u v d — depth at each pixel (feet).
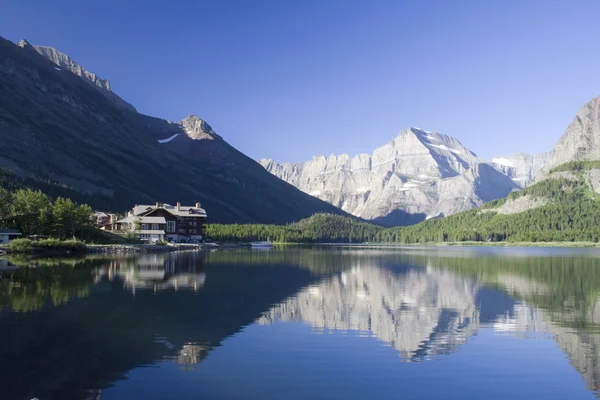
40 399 82.02
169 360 104.42
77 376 93.25
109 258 388.16
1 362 100.07
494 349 118.11
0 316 141.49
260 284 236.84
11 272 259.39
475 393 89.35
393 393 88.58
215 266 340.59
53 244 420.36
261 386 90.79
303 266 360.89
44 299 171.94
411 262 425.69
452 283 250.98
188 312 155.33
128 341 118.11
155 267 314.14
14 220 476.13
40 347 110.93
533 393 89.66
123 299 177.27
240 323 141.90
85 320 139.03
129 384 90.02
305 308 169.99
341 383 93.20
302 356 109.81
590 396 88.43
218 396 85.20
